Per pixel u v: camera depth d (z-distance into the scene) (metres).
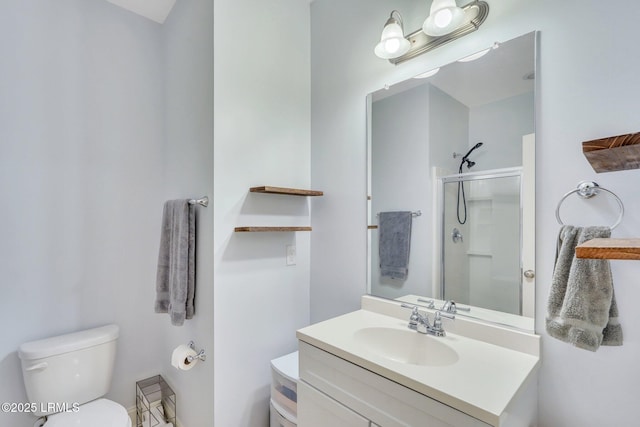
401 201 1.50
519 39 1.11
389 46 1.37
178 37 1.90
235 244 1.57
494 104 1.17
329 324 1.35
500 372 0.93
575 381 0.98
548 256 1.04
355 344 1.12
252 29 1.66
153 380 2.05
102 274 1.90
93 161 1.87
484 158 1.20
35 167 1.68
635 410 0.88
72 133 1.80
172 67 1.99
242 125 1.61
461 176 1.28
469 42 1.25
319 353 1.16
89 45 1.86
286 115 1.83
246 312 1.62
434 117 1.36
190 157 1.73
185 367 1.52
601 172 0.92
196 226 1.65
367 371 0.99
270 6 1.75
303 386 1.23
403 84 1.48
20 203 1.64
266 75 1.73
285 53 1.83
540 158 1.06
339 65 1.78
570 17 0.99
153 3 1.95
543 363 1.04
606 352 0.93
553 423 1.02
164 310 1.72
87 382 1.63
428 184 1.39
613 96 0.92
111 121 1.94
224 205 1.53
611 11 0.92
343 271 1.75
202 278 1.58
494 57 1.17
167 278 1.73
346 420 1.05
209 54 1.53
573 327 0.87
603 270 0.85
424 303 1.40
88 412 1.52
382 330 1.32
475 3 1.19
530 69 1.08
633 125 0.89
